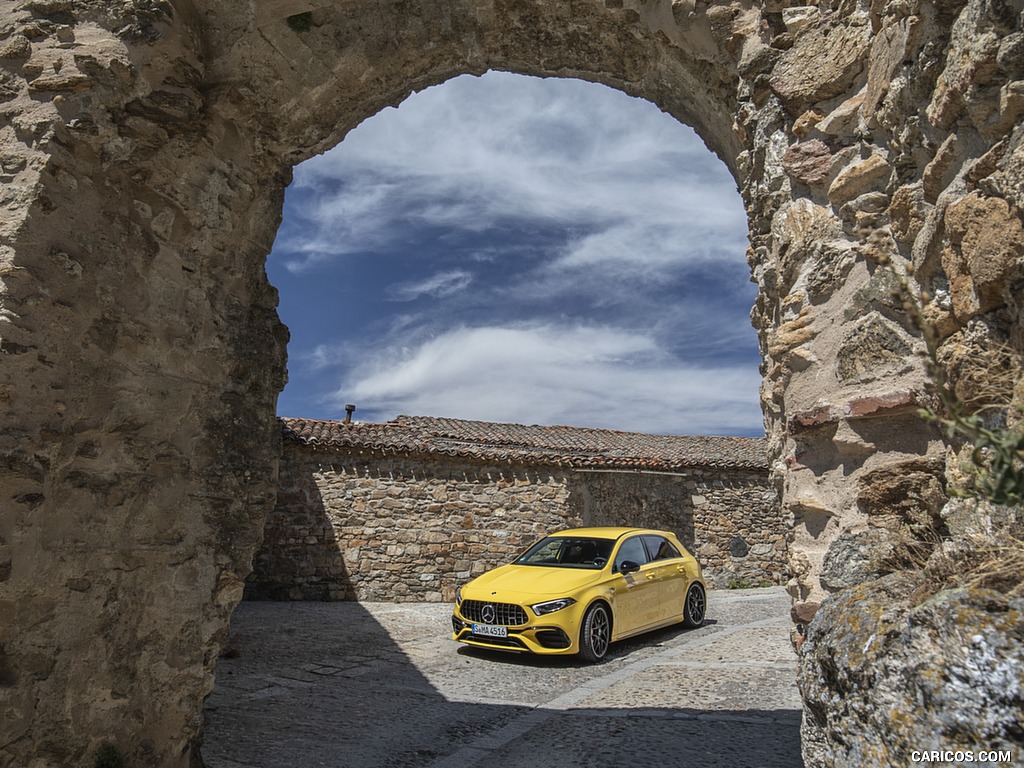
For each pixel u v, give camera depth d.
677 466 15.03
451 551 13.02
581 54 4.35
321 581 12.54
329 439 12.97
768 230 3.45
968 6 2.14
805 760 2.28
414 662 7.76
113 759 3.45
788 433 3.07
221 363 4.19
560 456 14.09
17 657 3.06
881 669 1.78
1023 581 1.67
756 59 3.35
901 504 2.55
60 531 3.24
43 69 3.40
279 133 4.44
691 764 4.32
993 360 2.04
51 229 3.24
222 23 3.94
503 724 5.41
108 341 3.50
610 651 8.28
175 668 3.80
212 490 4.06
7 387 3.01
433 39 4.33
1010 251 1.95
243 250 4.44
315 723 5.39
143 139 3.64
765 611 11.23
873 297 2.68
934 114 2.34
